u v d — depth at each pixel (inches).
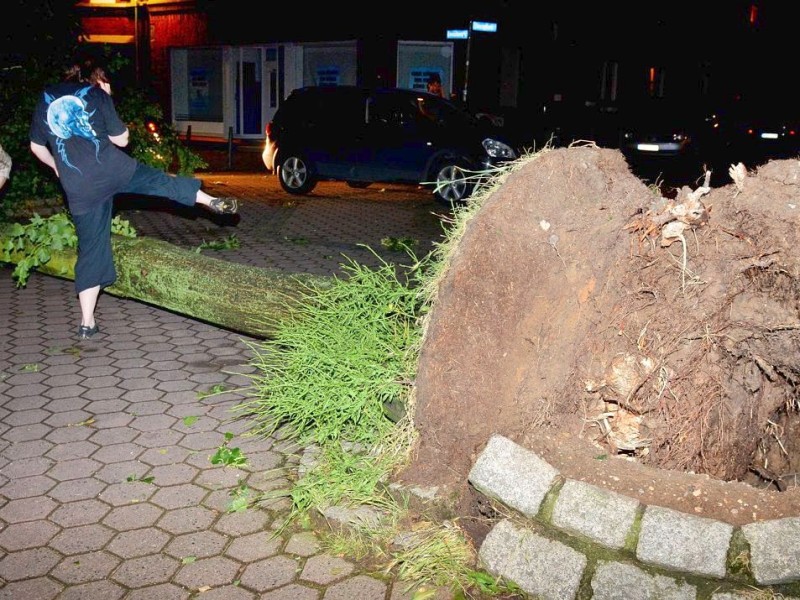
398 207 513.3
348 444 148.9
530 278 127.7
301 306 184.2
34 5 389.1
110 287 238.1
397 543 126.2
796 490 111.1
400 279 215.6
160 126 436.8
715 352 126.2
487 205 131.2
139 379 203.8
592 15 1011.3
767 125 819.4
